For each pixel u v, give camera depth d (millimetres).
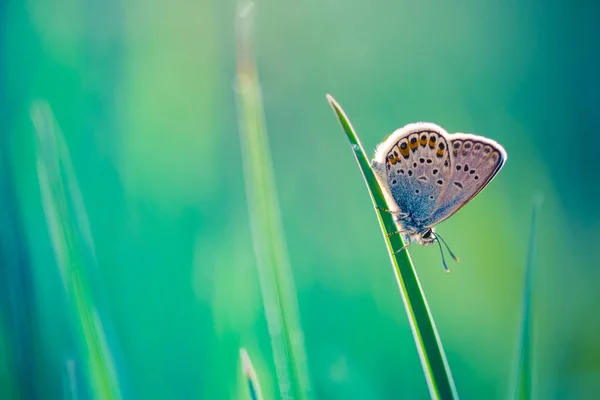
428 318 201
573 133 285
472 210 253
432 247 251
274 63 283
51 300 210
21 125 216
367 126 280
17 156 214
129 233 231
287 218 257
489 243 250
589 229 268
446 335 242
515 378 204
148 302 224
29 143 215
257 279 227
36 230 213
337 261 249
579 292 254
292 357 205
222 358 217
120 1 247
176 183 239
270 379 215
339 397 225
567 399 237
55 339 209
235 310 223
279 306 205
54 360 208
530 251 205
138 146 240
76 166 236
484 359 239
